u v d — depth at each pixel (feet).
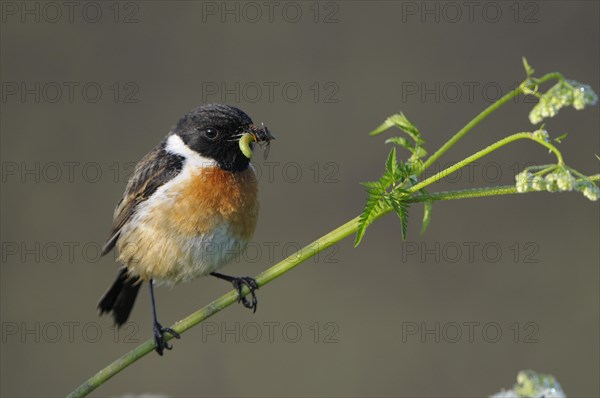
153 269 24.94
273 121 46.83
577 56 47.65
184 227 24.31
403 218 17.54
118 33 48.16
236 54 48.32
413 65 48.08
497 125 45.62
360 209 44.68
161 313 41.83
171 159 25.05
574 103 14.51
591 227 43.45
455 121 46.11
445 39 48.78
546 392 12.32
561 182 15.08
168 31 48.39
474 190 17.85
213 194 24.35
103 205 44.47
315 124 46.73
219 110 24.77
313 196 45.09
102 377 18.34
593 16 48.08
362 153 46.03
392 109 46.83
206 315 19.90
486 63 47.91
